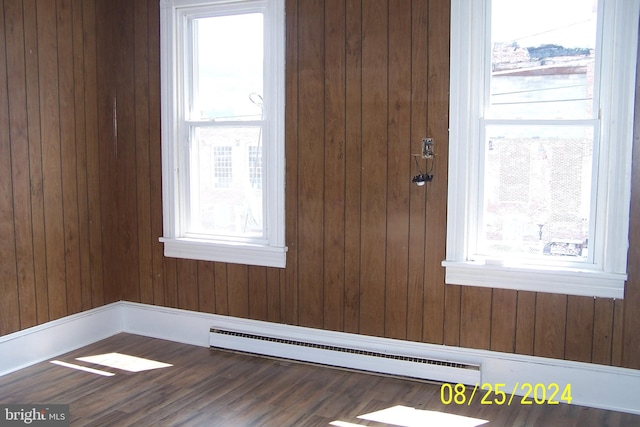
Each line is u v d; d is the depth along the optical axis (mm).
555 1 3086
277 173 3713
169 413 3035
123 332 4301
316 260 3688
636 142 2930
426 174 3352
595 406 3127
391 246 3482
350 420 2963
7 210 3484
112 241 4262
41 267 3725
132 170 4219
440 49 3270
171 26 3947
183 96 4016
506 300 3256
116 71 4191
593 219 3092
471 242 3344
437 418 2984
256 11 3752
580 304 3109
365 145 3486
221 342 3979
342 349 3625
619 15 2896
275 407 3109
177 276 4141
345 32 3475
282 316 3826
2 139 3434
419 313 3453
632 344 3033
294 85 3633
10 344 3541
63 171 3852
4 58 3414
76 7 3885
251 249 3840
